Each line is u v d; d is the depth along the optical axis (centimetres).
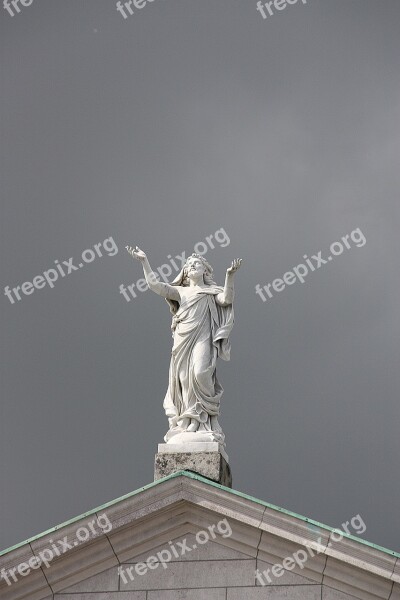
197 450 2844
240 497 2720
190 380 2934
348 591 2672
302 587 2686
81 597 2734
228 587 2700
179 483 2744
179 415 2934
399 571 2641
